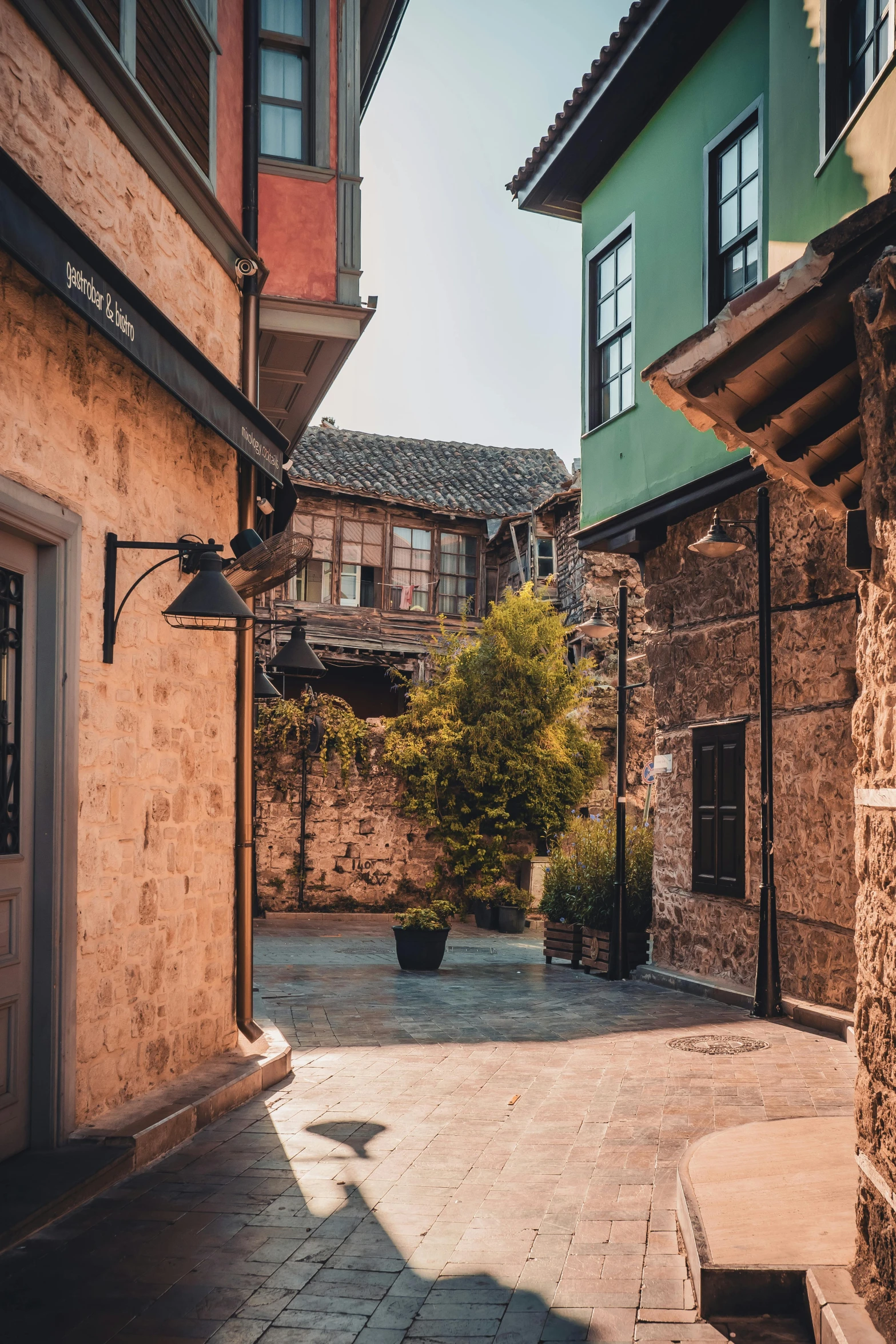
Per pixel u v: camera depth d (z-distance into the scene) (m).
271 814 16.75
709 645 10.18
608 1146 5.03
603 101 10.81
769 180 8.49
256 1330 3.18
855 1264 3.23
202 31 6.43
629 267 11.50
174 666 5.91
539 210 12.89
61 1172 4.28
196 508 6.29
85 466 4.89
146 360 4.75
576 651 20.12
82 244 4.09
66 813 4.63
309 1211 4.18
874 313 2.81
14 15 4.27
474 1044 7.57
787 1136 4.84
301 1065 6.89
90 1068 4.90
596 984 10.61
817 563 8.45
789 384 3.63
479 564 24.56
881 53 6.97
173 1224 4.02
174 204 5.95
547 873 12.88
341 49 8.30
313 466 23.36
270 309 7.93
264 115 8.10
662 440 10.52
